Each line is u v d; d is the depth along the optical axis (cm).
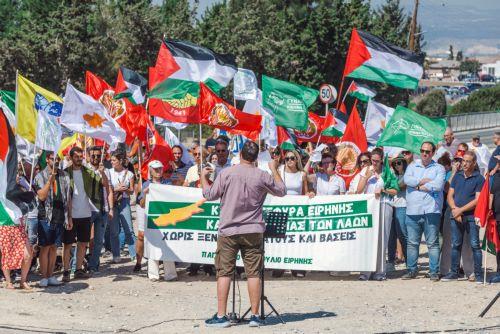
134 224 1958
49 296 1198
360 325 998
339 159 1466
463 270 1400
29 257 1234
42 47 4653
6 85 4647
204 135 5053
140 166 1620
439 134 1472
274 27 5444
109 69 4984
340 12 5591
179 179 1526
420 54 1683
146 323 1036
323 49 5472
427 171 1331
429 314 1080
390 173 1361
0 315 1054
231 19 5197
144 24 4981
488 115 7925
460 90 14888
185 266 1497
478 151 2255
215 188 990
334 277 1395
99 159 1407
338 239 1345
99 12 5041
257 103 1836
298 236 1355
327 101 1988
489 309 1111
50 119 1276
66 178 1284
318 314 1080
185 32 5212
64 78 4741
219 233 996
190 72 1549
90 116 1445
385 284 1317
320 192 1412
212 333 953
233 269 1000
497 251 1298
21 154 1471
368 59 1664
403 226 1407
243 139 1862
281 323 1016
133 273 1420
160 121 1898
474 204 1295
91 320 1055
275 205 1359
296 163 1365
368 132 1809
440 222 1366
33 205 1265
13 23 7006
